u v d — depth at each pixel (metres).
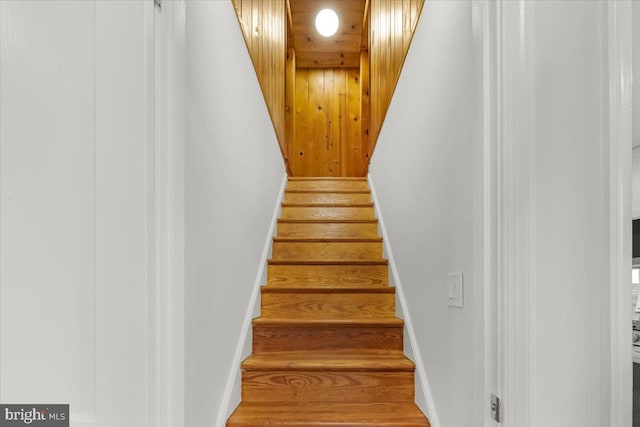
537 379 0.71
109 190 0.79
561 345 0.71
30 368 0.76
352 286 2.35
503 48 0.78
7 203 0.77
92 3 0.81
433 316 1.52
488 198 0.81
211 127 1.38
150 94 0.82
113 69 0.80
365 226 2.98
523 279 0.73
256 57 2.30
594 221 0.72
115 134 0.80
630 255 0.70
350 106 5.10
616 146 0.71
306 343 1.96
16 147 0.78
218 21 1.49
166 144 0.86
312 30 4.51
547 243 0.73
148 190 0.80
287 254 2.71
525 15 0.76
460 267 1.24
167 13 0.88
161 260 0.84
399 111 2.35
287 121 4.70
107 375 0.77
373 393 1.69
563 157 0.73
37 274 0.77
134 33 0.81
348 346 1.97
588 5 0.75
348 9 4.16
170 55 0.88
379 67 3.19
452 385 1.29
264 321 1.96
